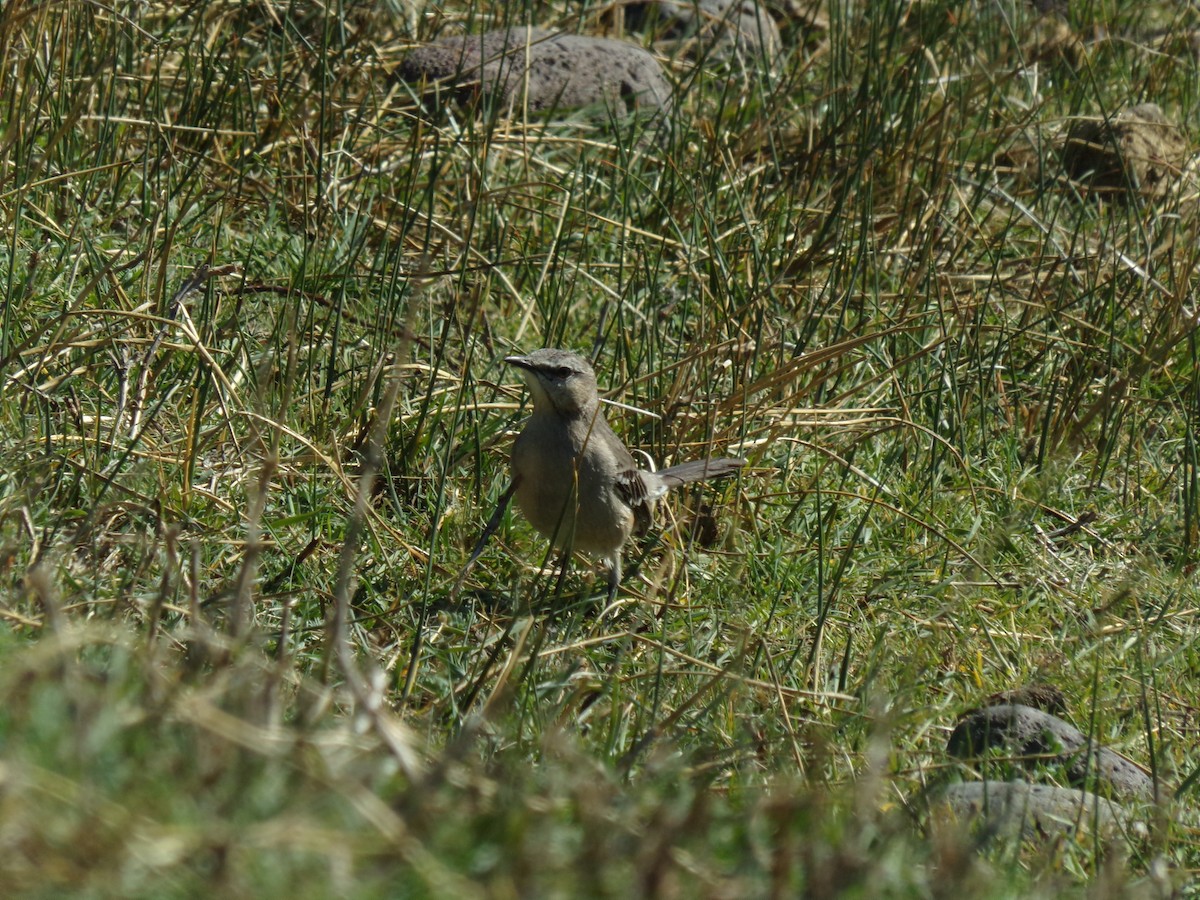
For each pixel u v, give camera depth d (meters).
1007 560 19.86
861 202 25.27
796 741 14.33
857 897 9.08
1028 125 27.94
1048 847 12.77
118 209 22.09
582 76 29.11
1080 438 22.47
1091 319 24.05
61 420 17.73
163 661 12.29
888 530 20.11
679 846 9.11
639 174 26.44
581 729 14.38
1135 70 33.75
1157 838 13.27
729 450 20.81
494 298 23.77
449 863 8.52
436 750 12.48
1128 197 25.92
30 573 12.91
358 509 11.21
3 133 21.44
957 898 9.65
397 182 24.95
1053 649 17.94
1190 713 16.80
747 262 24.30
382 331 20.36
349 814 8.57
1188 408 21.75
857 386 21.81
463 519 18.56
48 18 22.81
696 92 30.20
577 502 16.80
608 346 23.00
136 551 15.49
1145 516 21.09
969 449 22.14
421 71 27.98
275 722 9.61
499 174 26.19
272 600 15.90
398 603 16.62
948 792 13.62
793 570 18.81
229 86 24.30
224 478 17.89
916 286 24.20
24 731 8.59
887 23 29.36
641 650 17.03
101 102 23.42
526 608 17.22
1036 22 32.44
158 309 19.38
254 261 22.11
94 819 7.77
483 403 20.67
